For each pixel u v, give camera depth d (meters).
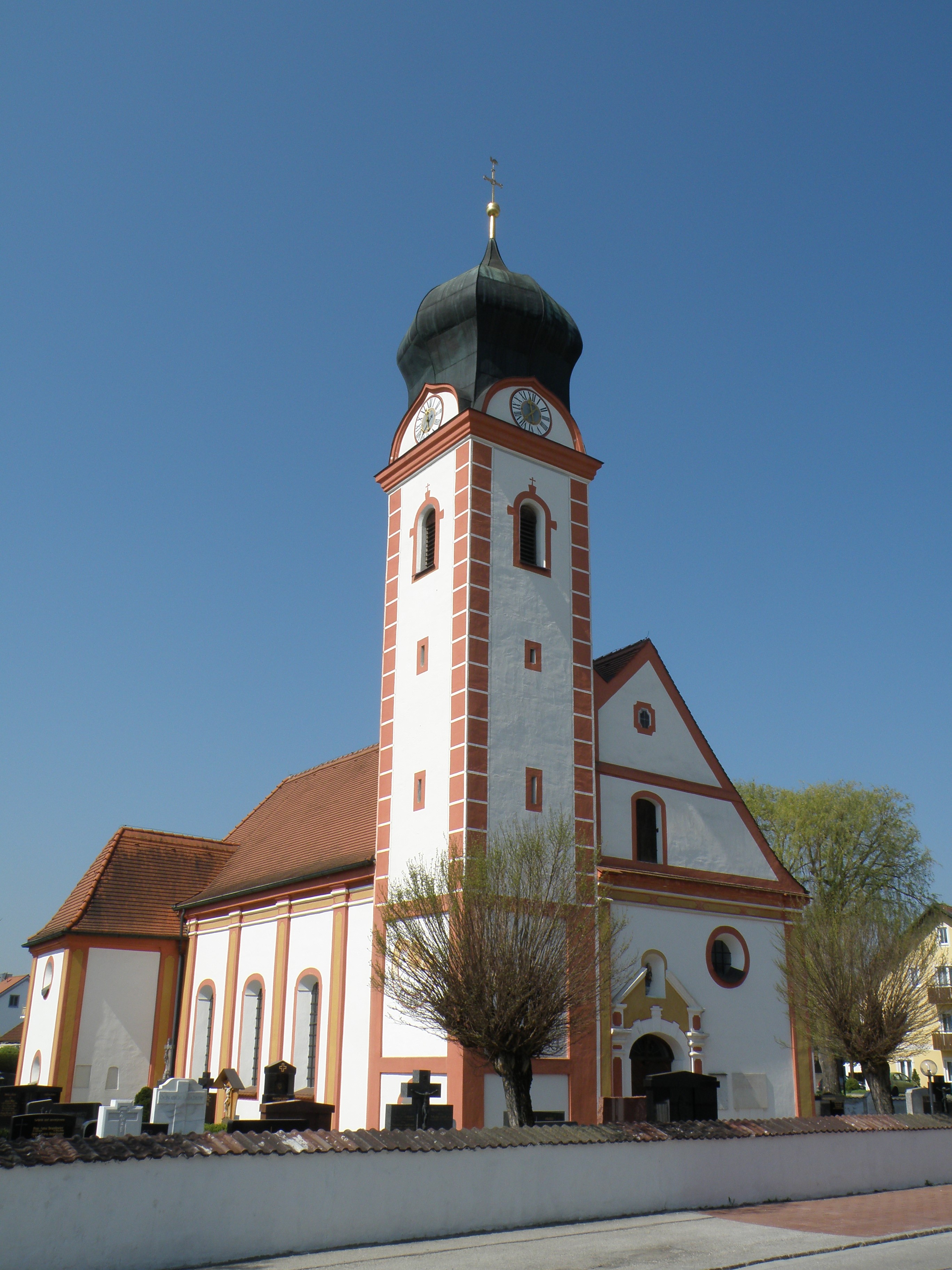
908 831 61.81
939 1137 28.83
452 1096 31.03
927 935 38.22
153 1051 48.22
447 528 37.75
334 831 43.81
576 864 28.84
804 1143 25.66
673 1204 23.03
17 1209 16.00
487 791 34.12
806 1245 19.09
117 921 49.06
